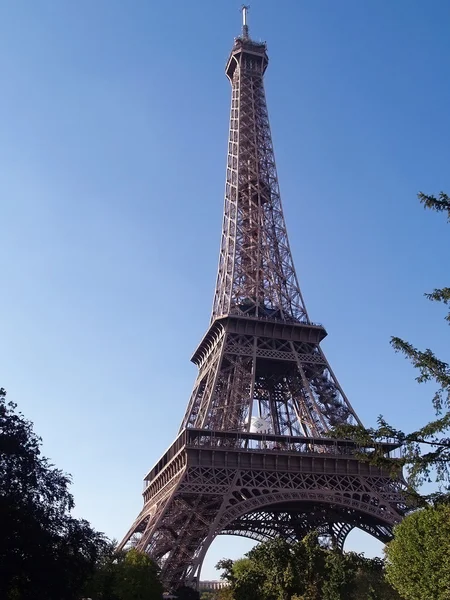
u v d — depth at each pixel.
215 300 164.75
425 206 43.16
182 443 126.81
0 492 72.81
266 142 188.00
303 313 156.50
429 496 42.84
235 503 119.56
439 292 42.97
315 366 146.75
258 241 168.25
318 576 99.50
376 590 116.94
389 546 111.50
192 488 116.19
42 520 76.25
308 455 126.44
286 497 118.31
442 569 93.19
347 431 42.69
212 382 137.62
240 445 127.88
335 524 145.50
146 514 135.25
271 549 103.94
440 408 41.69
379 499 123.88
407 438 41.31
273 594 101.88
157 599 108.06
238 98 192.25
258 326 147.88
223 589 142.25
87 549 81.94
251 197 176.38
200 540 113.31
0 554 70.38
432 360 41.97
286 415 156.75
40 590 73.25
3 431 77.75
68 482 83.25
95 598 110.94
